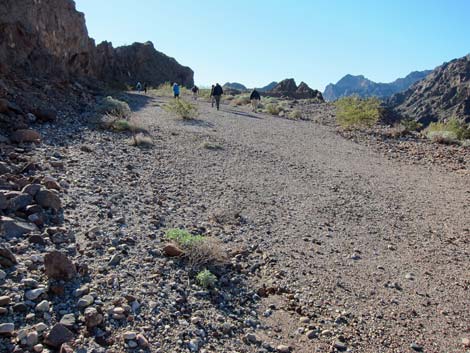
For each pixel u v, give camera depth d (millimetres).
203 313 4273
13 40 16750
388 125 23484
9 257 4125
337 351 4059
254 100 28281
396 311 4914
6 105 10062
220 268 5301
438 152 15805
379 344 4262
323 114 28375
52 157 8180
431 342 4379
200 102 31344
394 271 5980
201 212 7242
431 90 170500
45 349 3201
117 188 7434
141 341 3533
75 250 4793
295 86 67750
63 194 6398
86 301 3807
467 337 4508
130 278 4516
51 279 4039
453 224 8188
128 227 5840
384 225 7859
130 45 71938
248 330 4199
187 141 13023
